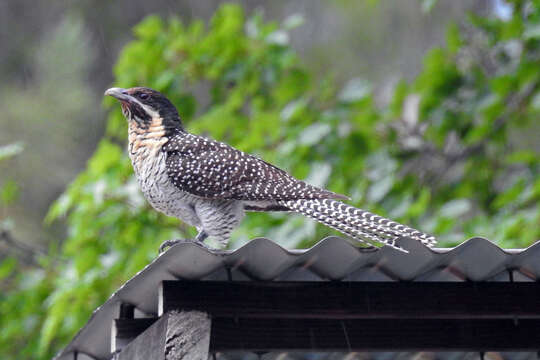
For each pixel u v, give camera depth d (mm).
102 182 11789
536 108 12664
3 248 13422
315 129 12984
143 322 5883
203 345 5305
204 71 14094
